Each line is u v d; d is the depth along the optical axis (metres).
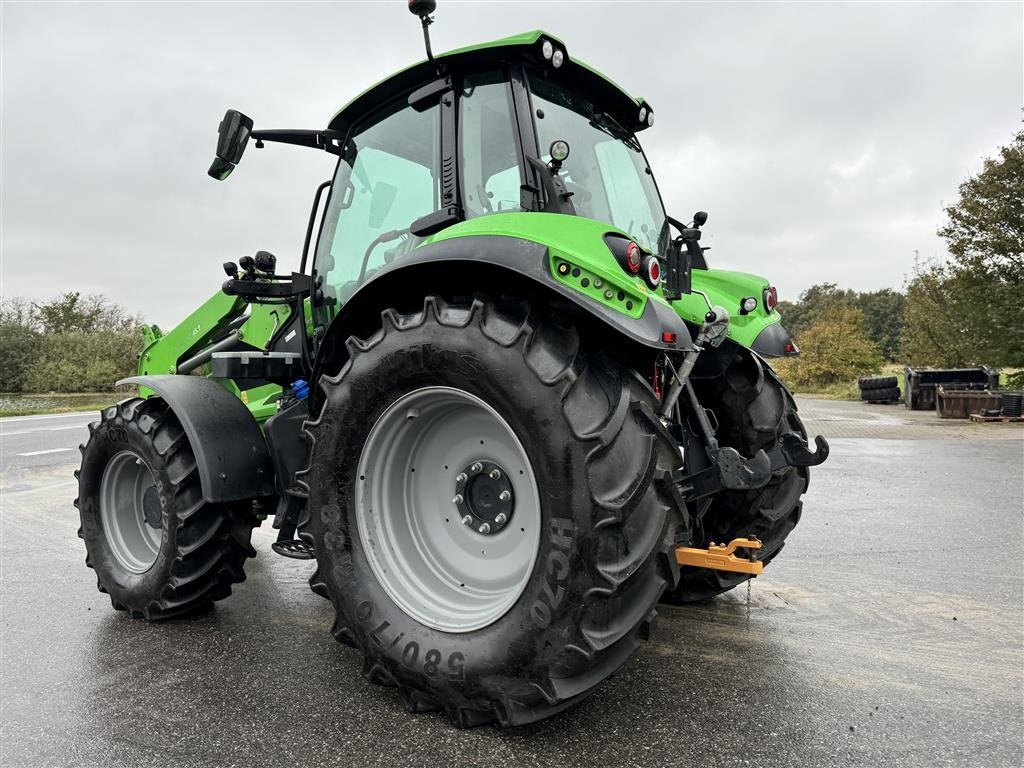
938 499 5.88
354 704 2.16
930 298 24.58
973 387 16.78
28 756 1.88
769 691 2.23
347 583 2.20
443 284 2.19
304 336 3.13
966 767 1.78
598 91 2.85
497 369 1.88
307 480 2.30
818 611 3.06
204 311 4.27
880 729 1.98
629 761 1.80
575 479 1.76
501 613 1.91
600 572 1.73
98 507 3.23
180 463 2.85
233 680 2.36
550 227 2.01
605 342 2.07
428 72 2.61
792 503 3.03
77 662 2.55
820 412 18.14
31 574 3.84
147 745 1.93
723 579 2.99
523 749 1.87
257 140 3.09
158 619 2.94
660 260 3.04
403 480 2.33
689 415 2.71
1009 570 3.71
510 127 2.38
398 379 2.10
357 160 2.99
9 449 10.55
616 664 1.85
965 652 2.58
